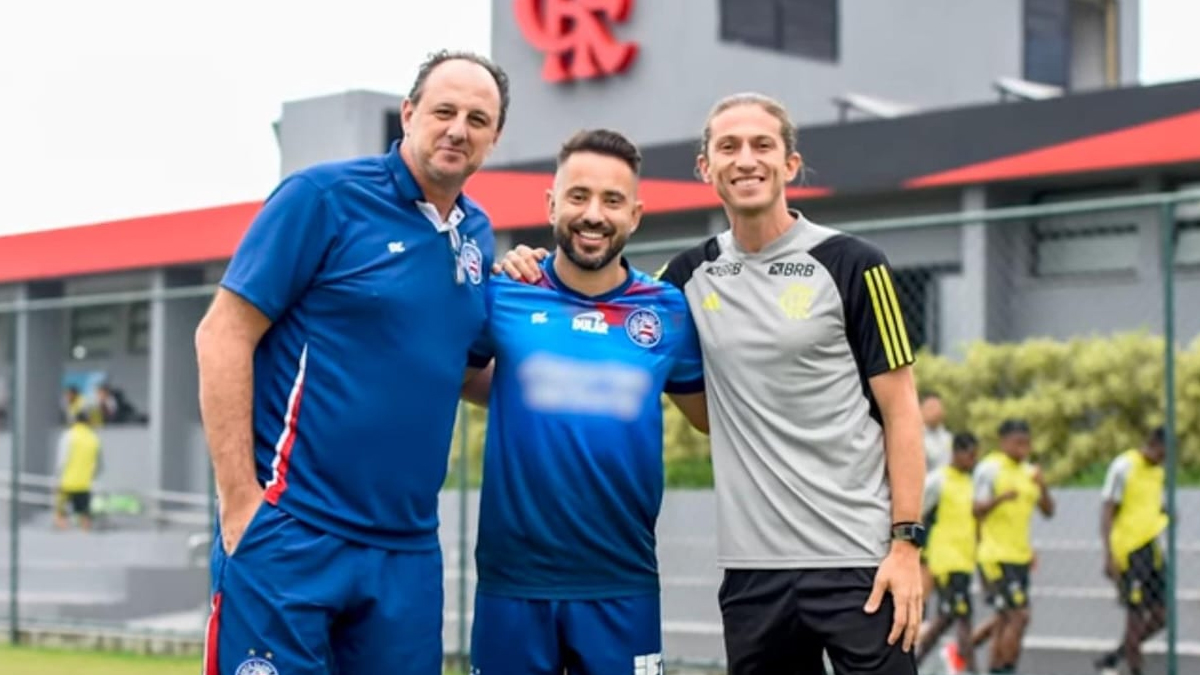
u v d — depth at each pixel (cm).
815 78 2109
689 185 1625
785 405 484
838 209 1664
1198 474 1261
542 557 487
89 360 2231
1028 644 1130
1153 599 1037
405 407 454
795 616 486
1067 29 2414
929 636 1077
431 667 470
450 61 456
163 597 1603
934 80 2244
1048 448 1320
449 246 463
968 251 1536
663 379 496
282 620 445
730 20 2020
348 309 450
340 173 453
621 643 493
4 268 2069
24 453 2128
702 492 1216
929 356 1393
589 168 482
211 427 445
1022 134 1501
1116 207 860
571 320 489
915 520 479
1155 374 1280
